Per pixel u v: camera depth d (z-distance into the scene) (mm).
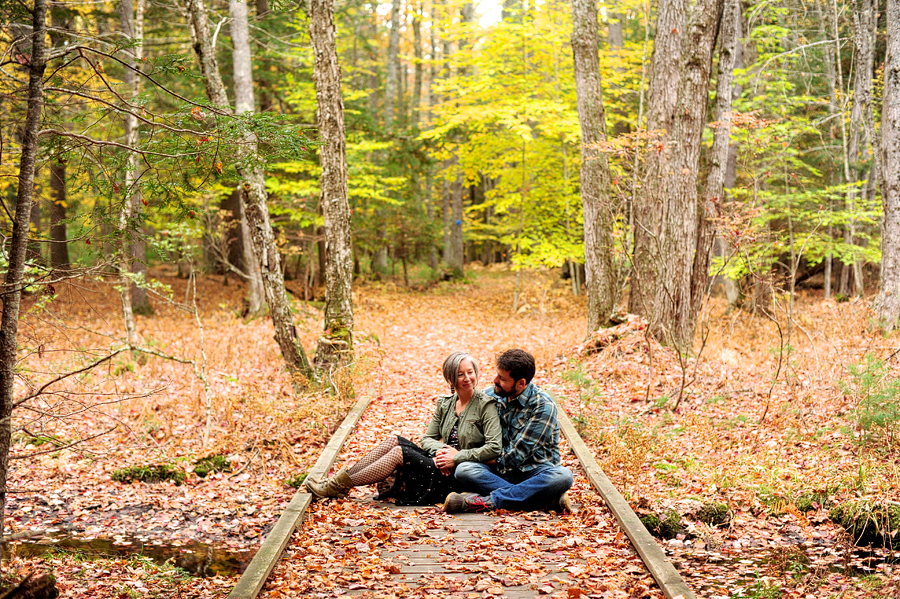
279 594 3789
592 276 12555
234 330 15188
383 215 26562
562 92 19188
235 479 6836
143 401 8969
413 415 8648
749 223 9109
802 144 19234
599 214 12383
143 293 17500
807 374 9078
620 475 6156
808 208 17000
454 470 5426
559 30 18000
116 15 13828
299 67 21469
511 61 19062
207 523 5766
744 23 18391
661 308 11156
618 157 13742
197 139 3926
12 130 4168
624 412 8500
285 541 4445
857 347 10242
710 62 11141
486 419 5395
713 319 15672
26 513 5871
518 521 4961
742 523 5191
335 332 9906
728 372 9602
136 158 3975
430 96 35156
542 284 25031
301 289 22766
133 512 6004
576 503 5465
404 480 5508
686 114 11008
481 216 40062
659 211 11180
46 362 7707
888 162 11617
